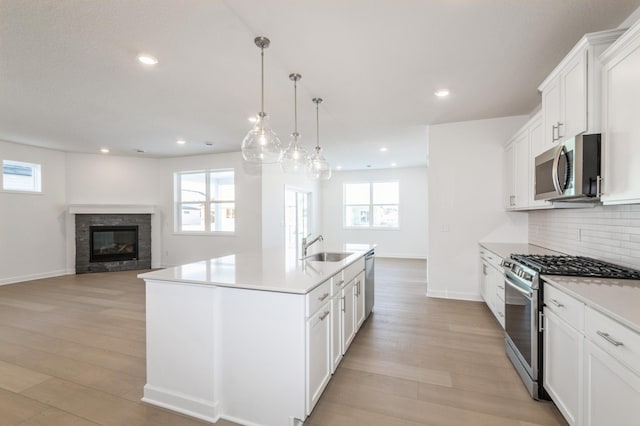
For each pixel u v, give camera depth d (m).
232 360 1.95
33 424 1.90
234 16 2.01
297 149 3.24
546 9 1.96
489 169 4.32
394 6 1.92
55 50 2.42
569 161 1.95
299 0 1.86
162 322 2.09
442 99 3.51
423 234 8.52
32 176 5.91
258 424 1.90
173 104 3.63
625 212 2.14
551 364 1.95
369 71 2.80
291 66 2.70
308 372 1.84
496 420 1.90
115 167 6.82
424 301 4.41
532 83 3.07
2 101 3.50
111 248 6.82
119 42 2.31
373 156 7.00
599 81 1.83
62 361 2.68
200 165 6.81
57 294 4.85
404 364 2.60
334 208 9.34
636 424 1.20
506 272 2.70
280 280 2.00
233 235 6.55
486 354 2.77
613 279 1.89
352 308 2.92
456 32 2.20
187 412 2.01
